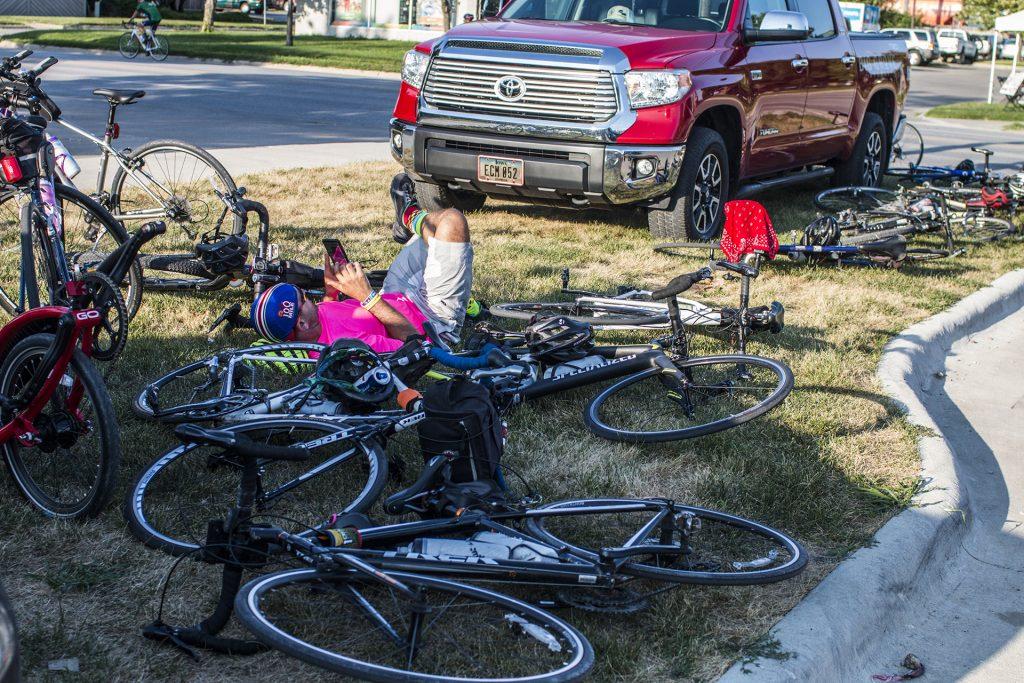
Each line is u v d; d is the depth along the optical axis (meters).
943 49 53.12
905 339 6.78
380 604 3.40
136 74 23.89
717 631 3.44
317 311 5.29
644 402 5.39
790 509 4.34
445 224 5.62
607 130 8.22
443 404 3.94
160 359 5.54
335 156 12.77
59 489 4.14
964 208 10.53
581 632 3.34
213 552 3.15
